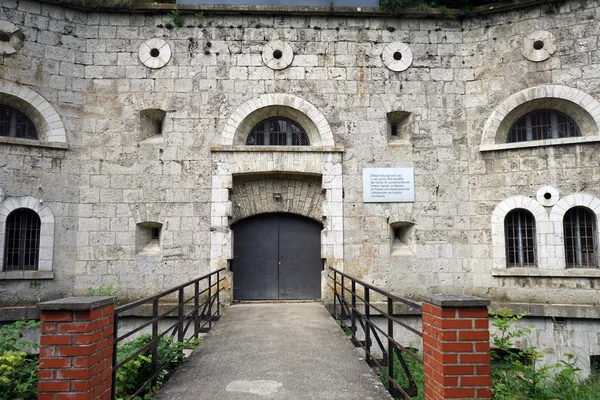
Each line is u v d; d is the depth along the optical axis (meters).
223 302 10.45
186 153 10.84
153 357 5.18
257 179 11.34
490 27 11.23
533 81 10.70
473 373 3.67
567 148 10.30
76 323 3.67
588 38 10.41
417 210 10.95
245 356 6.14
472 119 11.16
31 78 10.27
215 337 7.24
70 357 3.63
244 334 7.44
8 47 10.08
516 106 10.74
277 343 6.84
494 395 5.69
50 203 10.20
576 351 9.77
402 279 10.75
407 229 11.13
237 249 11.41
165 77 11.01
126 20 11.09
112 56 10.98
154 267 10.50
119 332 10.26
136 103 10.91
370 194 10.95
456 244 10.85
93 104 10.82
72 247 10.35
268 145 11.29
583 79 10.36
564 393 5.86
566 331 9.88
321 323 8.31
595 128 10.29
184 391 4.86
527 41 10.82
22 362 5.29
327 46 11.30
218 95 11.04
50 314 3.68
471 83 11.26
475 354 3.69
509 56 10.96
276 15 11.30
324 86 11.19
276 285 11.38
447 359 3.69
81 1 10.85
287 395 4.75
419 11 11.27
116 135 10.79
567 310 9.79
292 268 11.44
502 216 10.60
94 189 10.59
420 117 11.21
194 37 11.15
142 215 10.62
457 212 10.95
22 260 10.05
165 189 10.72
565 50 10.55
